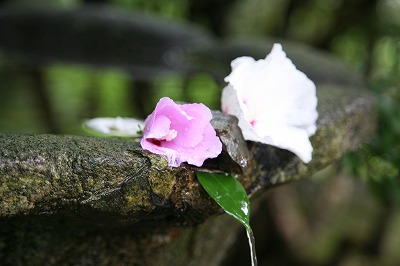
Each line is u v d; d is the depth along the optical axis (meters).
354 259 1.50
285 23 1.74
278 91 0.57
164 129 0.52
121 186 0.51
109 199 0.51
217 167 0.54
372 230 1.54
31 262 0.58
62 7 1.43
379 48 1.61
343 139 0.67
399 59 1.04
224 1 1.68
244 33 2.23
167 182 0.52
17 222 0.55
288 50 1.03
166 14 1.96
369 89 0.93
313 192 1.67
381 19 1.49
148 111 0.95
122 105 0.98
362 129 0.72
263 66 0.56
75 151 0.51
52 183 0.50
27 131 0.82
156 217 0.54
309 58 0.99
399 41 1.13
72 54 1.32
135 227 0.57
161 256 0.62
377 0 1.51
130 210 0.52
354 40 1.67
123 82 1.17
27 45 1.35
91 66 1.31
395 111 0.87
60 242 0.58
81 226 0.56
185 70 1.21
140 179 0.51
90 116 0.89
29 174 0.49
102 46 1.31
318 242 1.46
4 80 1.15
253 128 0.54
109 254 0.59
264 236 1.37
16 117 0.87
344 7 1.58
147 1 1.93
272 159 0.59
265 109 0.57
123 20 1.33
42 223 0.56
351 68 1.01
